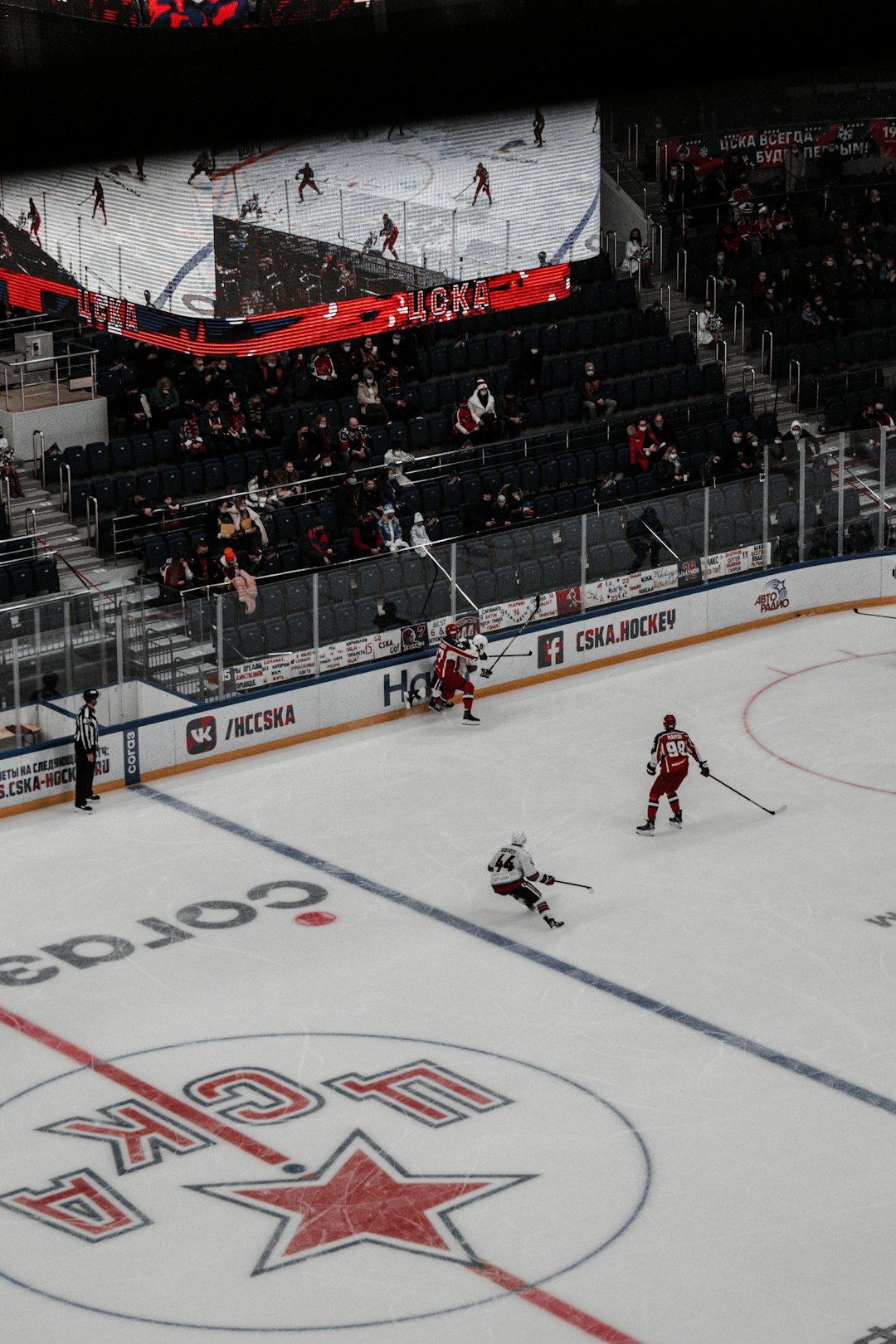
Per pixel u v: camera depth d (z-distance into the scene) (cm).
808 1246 1847
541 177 4069
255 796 3119
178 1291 1784
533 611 3628
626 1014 2347
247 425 4019
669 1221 1892
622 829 2950
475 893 2723
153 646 3188
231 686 3284
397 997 2398
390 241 3859
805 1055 2234
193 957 2523
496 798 3083
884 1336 1702
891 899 2678
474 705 3541
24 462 3869
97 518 3703
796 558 3988
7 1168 2005
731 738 3334
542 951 2530
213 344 3672
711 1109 2112
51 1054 2255
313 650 3366
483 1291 1778
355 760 3275
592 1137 2058
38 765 3058
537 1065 2217
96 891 2744
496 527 3897
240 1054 2250
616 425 4359
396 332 4294
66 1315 1750
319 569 3597
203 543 3647
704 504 3825
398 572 3453
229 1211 1920
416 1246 1855
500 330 4581
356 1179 1978
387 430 4141
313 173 3694
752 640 3869
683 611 3822
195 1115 2112
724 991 2405
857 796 3059
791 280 4853
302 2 3581
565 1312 1744
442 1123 2088
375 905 2686
